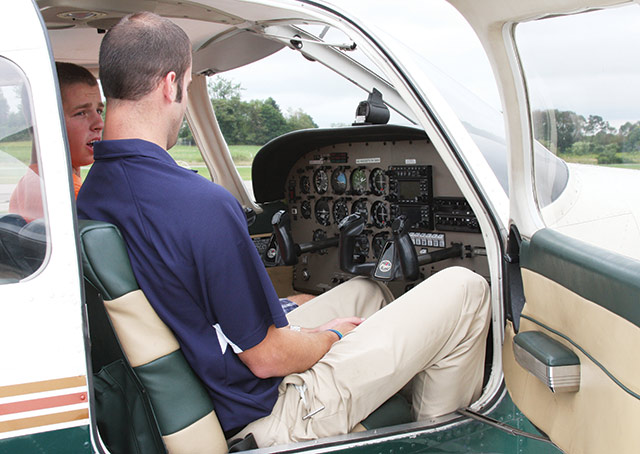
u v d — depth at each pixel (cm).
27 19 112
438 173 270
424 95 182
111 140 131
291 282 348
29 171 112
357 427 165
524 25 144
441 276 183
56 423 113
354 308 217
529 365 148
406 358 166
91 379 115
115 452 136
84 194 135
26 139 112
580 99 139
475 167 183
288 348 151
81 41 217
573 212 148
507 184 186
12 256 111
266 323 142
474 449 170
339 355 163
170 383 133
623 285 116
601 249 133
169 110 133
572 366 136
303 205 342
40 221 112
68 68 176
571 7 128
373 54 185
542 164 161
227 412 144
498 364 183
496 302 182
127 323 127
